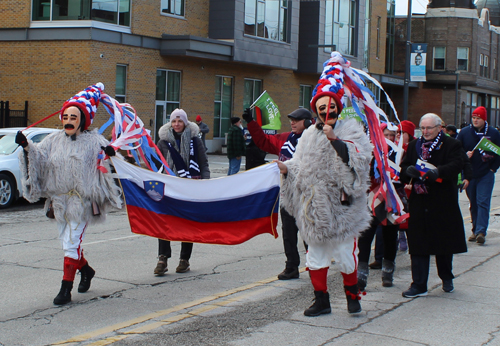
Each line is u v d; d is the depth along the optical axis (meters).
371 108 5.71
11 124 22.42
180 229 6.39
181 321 5.36
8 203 13.15
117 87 23.36
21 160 5.78
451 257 6.41
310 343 4.77
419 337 4.94
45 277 7.01
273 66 29.50
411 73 28.61
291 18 30.28
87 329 5.14
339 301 6.07
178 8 25.73
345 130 5.23
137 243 9.28
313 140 5.18
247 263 7.99
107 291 6.43
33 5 22.48
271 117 7.24
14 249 8.68
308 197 5.14
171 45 24.70
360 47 36.44
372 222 6.29
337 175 5.10
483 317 5.51
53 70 22.34
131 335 4.96
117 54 23.02
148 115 24.58
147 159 7.16
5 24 22.78
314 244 5.28
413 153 6.28
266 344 4.74
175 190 6.35
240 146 16.55
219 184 6.31
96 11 22.17
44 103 22.56
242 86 29.72
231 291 6.46
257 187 6.30
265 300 6.08
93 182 5.96
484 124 9.30
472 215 9.70
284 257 8.43
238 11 26.92
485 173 9.29
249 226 6.36
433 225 6.12
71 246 5.92
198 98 27.17
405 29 49.31
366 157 5.17
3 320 5.40
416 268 6.22
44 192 5.98
